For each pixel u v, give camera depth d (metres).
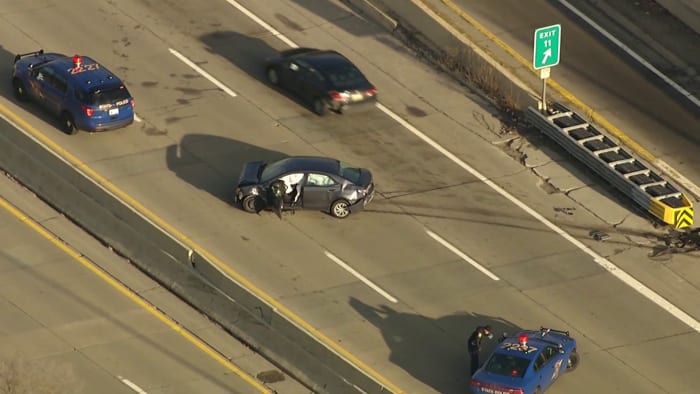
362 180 192.75
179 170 198.88
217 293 176.88
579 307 181.00
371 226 192.00
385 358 171.62
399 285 182.50
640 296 183.62
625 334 177.25
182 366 169.75
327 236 189.50
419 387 167.75
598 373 170.75
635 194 197.12
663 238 193.50
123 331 174.12
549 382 164.88
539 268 187.00
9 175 196.75
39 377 157.88
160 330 174.75
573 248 190.88
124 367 168.62
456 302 180.38
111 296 179.12
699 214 198.50
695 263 189.50
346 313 177.62
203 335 174.75
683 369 172.25
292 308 177.38
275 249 186.50
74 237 187.75
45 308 176.50
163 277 181.75
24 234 187.38
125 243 185.50
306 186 190.38
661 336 177.38
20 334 172.25
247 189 190.50
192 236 187.12
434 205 196.38
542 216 196.25
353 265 185.00
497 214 195.88
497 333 175.62
